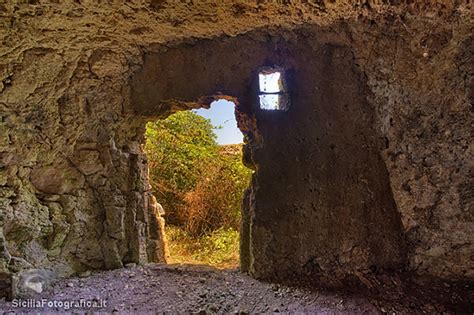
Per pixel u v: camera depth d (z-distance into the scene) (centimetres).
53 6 171
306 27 226
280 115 243
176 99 252
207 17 198
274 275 240
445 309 201
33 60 209
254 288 229
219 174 527
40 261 230
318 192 240
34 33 193
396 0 184
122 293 223
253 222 243
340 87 238
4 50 195
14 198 223
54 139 238
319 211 239
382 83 229
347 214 238
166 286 234
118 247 265
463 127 216
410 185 231
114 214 262
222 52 244
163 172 515
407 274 232
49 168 240
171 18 197
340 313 199
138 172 277
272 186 242
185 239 456
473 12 186
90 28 200
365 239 236
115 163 262
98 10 180
